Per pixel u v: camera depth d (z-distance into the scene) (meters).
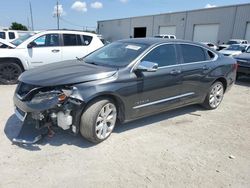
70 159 3.40
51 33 8.28
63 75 3.69
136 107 4.23
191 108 5.96
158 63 4.51
